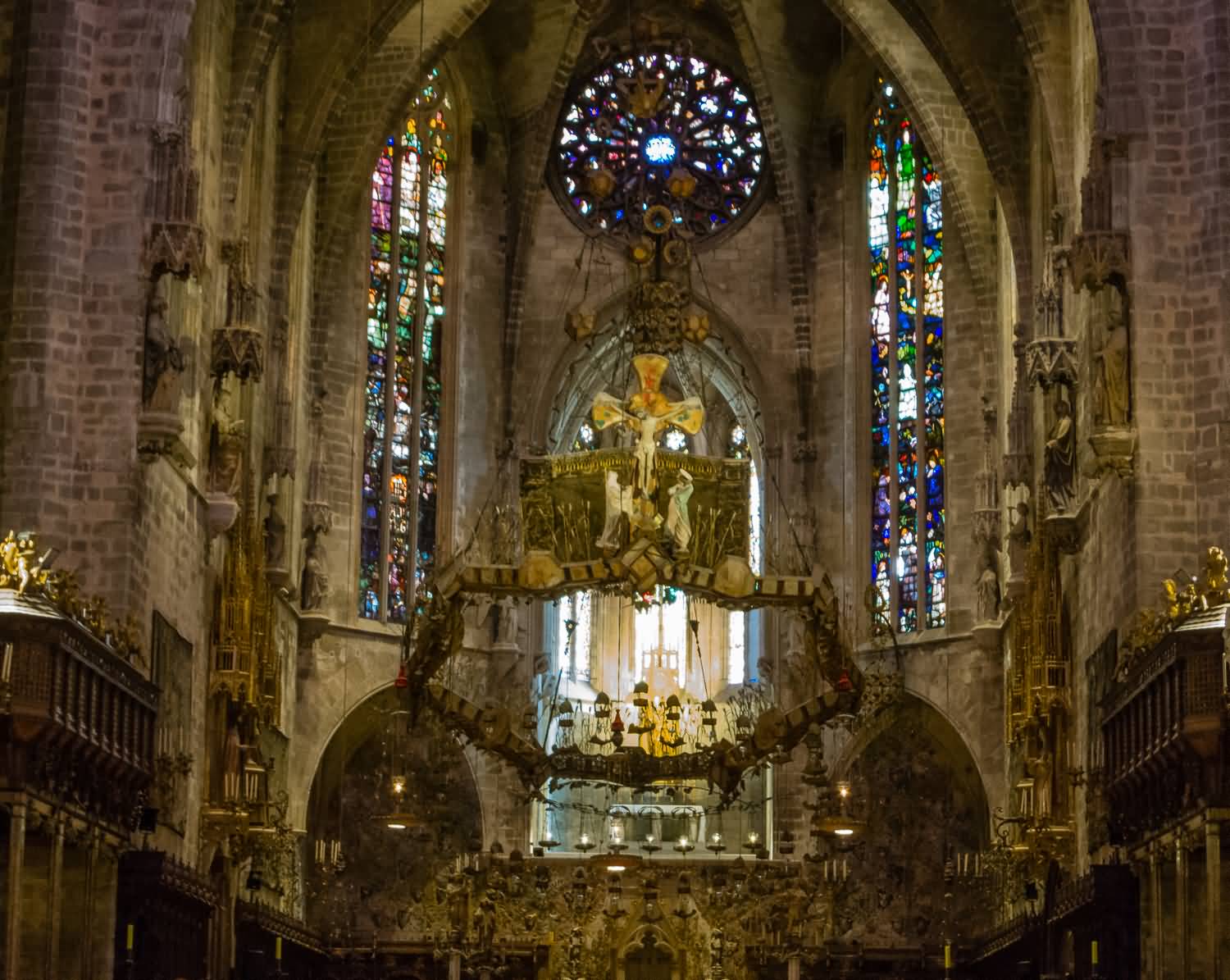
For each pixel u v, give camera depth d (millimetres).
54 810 33000
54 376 37188
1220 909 32812
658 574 38031
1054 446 44312
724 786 41625
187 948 41281
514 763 41594
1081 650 43875
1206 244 37656
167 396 37656
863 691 40469
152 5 38438
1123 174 38000
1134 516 37219
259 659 46750
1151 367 37500
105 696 35062
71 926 35219
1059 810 44469
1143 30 38281
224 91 45906
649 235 43000
